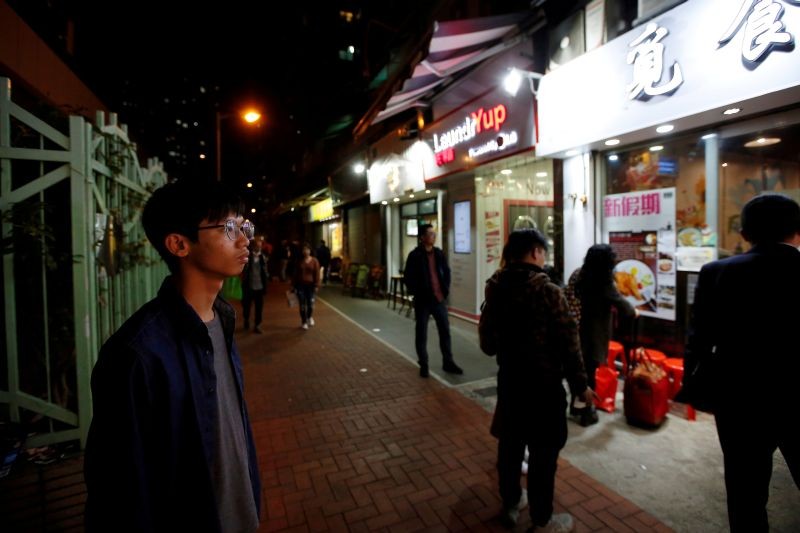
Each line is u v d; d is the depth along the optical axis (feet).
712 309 6.98
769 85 10.64
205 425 3.90
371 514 8.93
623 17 15.60
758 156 14.07
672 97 13.07
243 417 4.80
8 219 10.28
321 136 52.26
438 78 23.12
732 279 6.72
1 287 11.82
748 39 11.04
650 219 16.33
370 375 17.94
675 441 11.76
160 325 3.75
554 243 19.86
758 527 6.43
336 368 18.95
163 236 4.03
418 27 25.36
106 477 3.28
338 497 9.50
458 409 14.28
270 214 114.93
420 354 17.71
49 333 12.24
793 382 6.19
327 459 11.10
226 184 4.32
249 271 26.37
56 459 11.09
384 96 22.89
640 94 14.08
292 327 28.09
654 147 16.03
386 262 42.09
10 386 10.75
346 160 49.85
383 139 37.60
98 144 12.62
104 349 3.58
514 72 18.49
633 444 11.62
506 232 27.37
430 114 30.09
